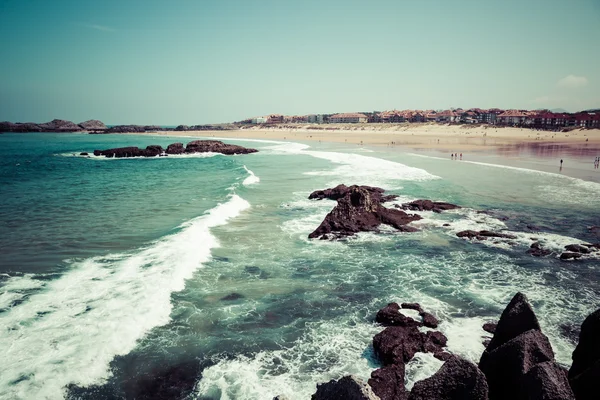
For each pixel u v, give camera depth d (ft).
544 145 267.18
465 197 97.60
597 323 25.34
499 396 24.25
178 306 41.22
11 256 52.29
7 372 28.81
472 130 450.30
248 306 41.81
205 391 28.81
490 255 57.72
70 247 56.34
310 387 29.25
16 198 93.04
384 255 57.88
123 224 69.31
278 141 385.70
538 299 43.70
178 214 77.25
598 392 22.12
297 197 98.53
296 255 57.62
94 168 163.43
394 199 94.84
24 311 37.47
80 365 30.22
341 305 42.45
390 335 33.99
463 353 33.40
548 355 23.53
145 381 29.73
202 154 239.71
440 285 47.52
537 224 73.51
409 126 543.80
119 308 38.55
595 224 73.46
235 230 69.51
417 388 23.02
